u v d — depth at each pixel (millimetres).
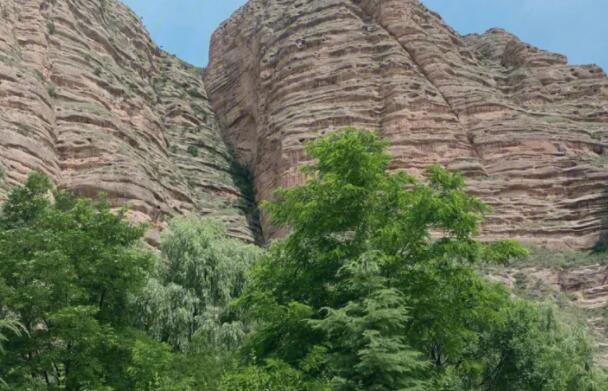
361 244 25219
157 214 62188
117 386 28109
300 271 26031
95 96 70812
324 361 22516
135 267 31500
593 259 66125
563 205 73625
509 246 27031
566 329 43062
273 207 27734
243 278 41656
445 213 25203
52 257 27875
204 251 41969
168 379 24438
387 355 20828
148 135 76812
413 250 25719
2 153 55000
